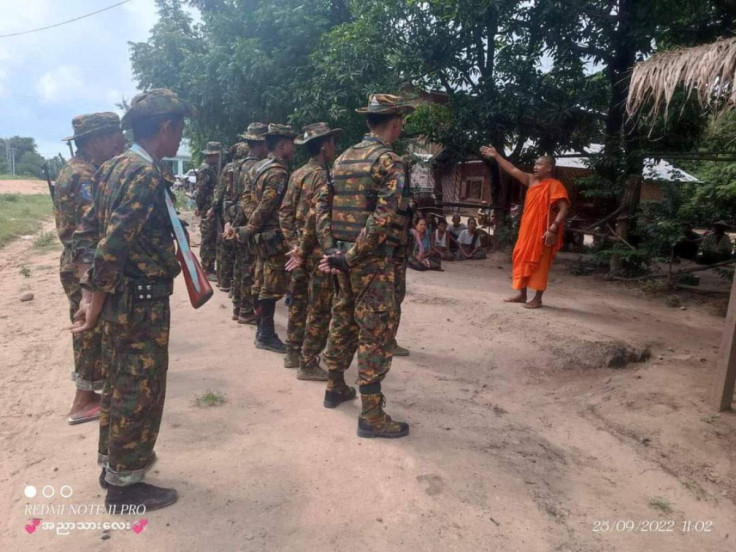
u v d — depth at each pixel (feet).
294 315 14.64
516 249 20.65
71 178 11.09
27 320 19.35
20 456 9.97
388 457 10.23
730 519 9.09
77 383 11.40
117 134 11.43
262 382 13.78
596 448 11.37
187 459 9.89
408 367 15.47
